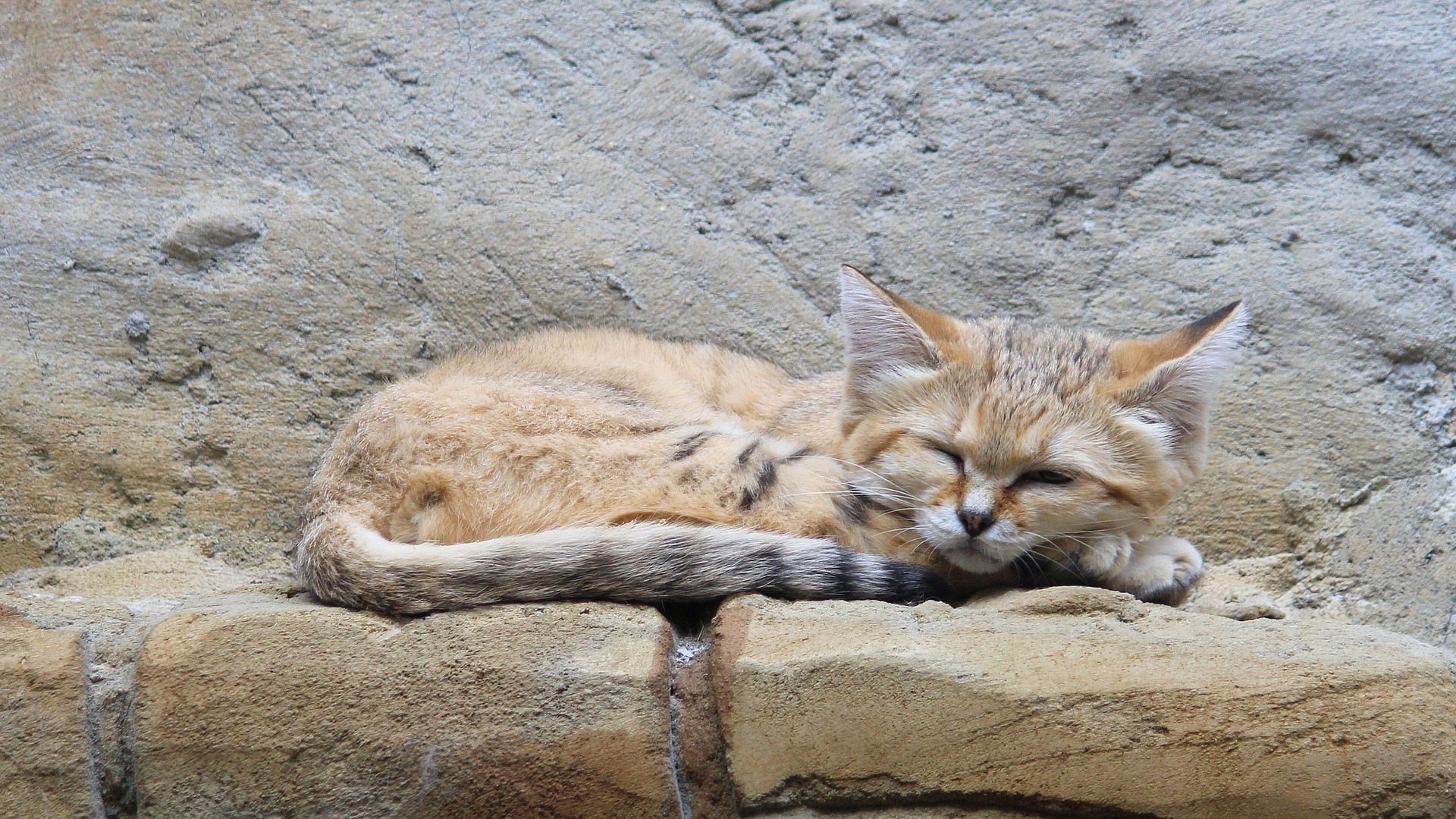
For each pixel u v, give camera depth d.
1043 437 10.52
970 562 10.68
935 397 11.09
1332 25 15.07
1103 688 8.31
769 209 15.12
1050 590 9.60
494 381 11.57
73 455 13.30
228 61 15.07
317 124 14.96
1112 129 15.12
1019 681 8.39
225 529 13.41
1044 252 14.84
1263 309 14.30
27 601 9.98
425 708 8.58
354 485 10.60
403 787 8.44
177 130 14.80
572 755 8.48
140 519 13.30
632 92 15.45
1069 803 8.19
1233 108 15.04
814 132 15.37
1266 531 13.52
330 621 9.07
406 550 9.62
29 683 8.73
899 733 8.40
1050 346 11.59
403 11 15.52
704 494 10.47
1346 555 12.91
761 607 9.29
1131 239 14.81
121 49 15.02
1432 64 14.79
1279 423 13.87
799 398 12.83
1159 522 11.70
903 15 15.65
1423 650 8.63
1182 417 11.09
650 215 15.03
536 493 10.44
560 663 8.75
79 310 13.92
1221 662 8.41
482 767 8.45
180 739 8.51
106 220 14.30
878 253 14.92
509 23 15.58
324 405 14.04
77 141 14.62
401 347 14.36
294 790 8.45
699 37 15.63
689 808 8.63
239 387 13.95
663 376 12.35
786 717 8.54
